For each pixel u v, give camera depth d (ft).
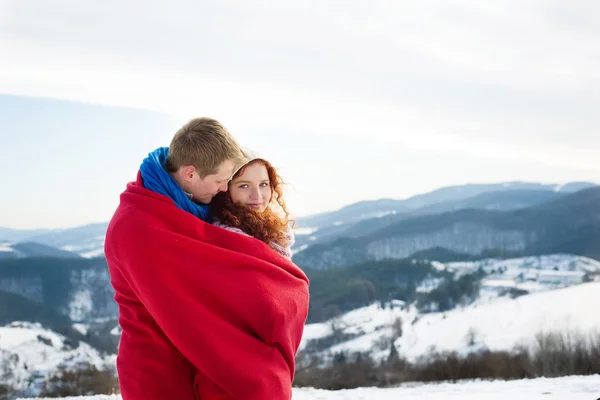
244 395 7.03
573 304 234.58
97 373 149.59
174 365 7.33
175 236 7.07
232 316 7.19
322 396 25.08
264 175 8.08
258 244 7.50
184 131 7.52
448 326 215.72
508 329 199.31
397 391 25.91
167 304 6.97
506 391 22.93
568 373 122.11
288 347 7.32
